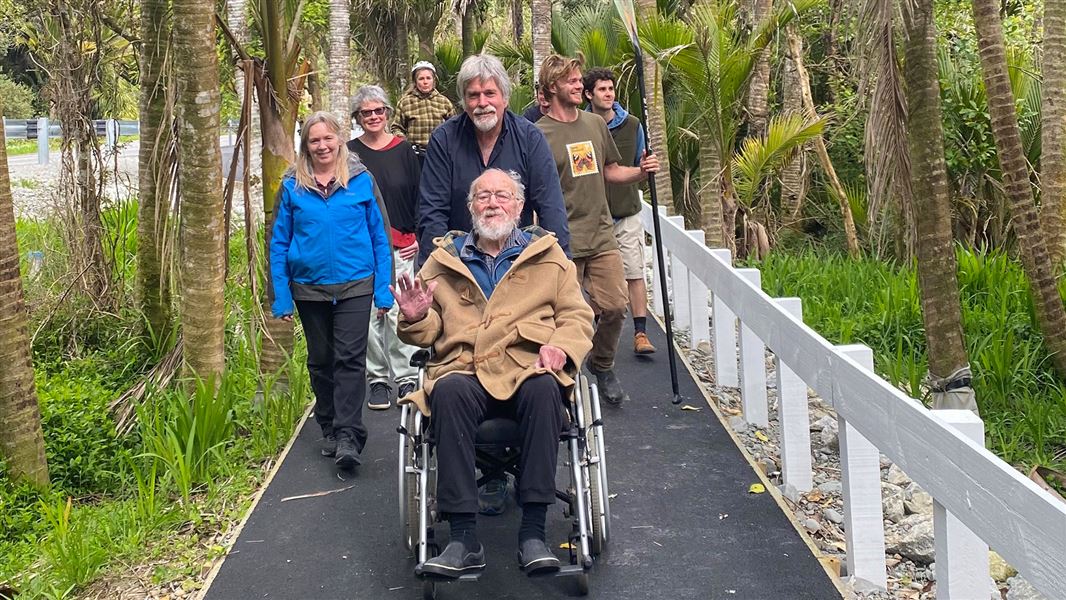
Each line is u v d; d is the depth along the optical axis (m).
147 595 4.79
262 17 6.98
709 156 12.26
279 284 6.00
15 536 5.75
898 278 10.62
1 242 6.03
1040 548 3.06
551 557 4.21
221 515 5.62
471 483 4.25
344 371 5.96
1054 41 9.01
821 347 4.98
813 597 4.42
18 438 6.17
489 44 20.27
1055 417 7.62
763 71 15.08
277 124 7.16
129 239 11.38
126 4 9.13
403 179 7.29
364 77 31.64
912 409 3.96
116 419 7.43
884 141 7.10
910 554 5.07
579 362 4.45
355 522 5.38
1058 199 9.17
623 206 8.15
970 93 12.54
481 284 4.76
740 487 5.67
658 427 6.71
